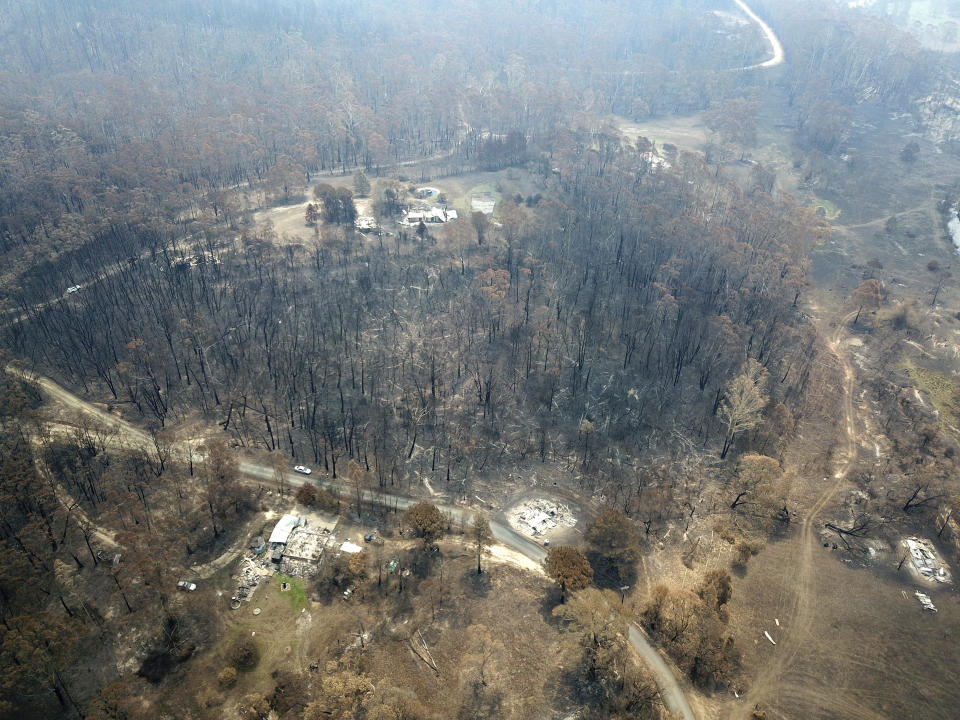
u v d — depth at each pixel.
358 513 158.62
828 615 140.75
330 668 119.31
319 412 190.00
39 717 110.88
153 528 140.88
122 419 182.12
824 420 197.38
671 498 168.25
